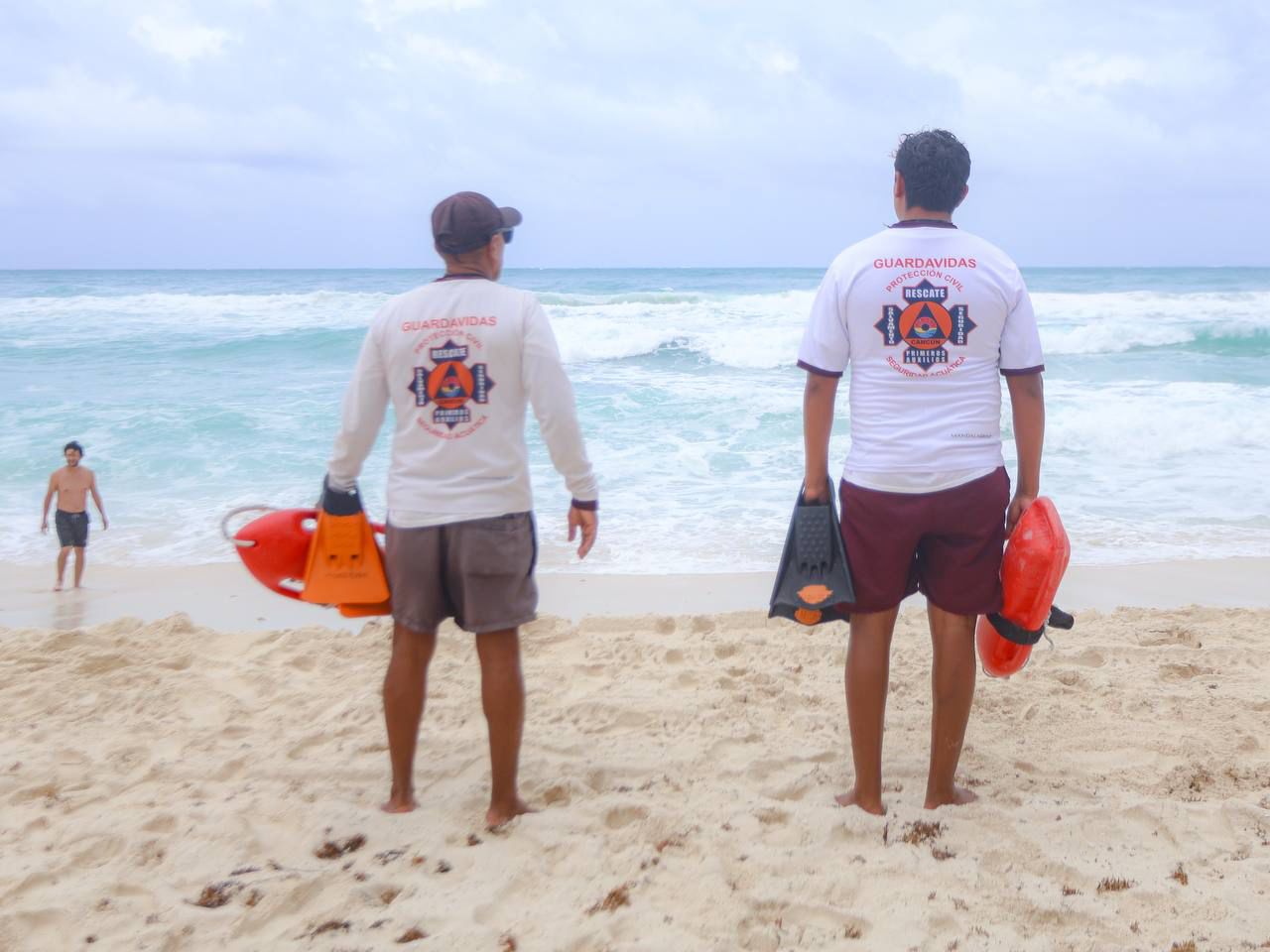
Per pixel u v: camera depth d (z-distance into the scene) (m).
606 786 3.38
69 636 5.13
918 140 2.93
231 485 10.21
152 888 2.71
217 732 3.87
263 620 6.51
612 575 7.27
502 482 2.90
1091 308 26.70
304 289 49.50
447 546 2.91
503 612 2.93
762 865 2.77
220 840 2.95
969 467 2.87
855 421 2.96
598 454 11.11
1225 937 2.45
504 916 2.57
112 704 4.22
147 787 3.39
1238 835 2.98
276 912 2.59
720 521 8.73
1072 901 2.59
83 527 7.41
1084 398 13.55
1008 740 3.71
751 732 3.79
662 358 18.58
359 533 3.04
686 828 2.98
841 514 3.01
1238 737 3.67
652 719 3.94
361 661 4.73
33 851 2.95
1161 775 3.39
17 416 12.97
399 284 55.69
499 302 2.88
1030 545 2.84
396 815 3.12
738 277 67.94
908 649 4.74
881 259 2.87
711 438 11.82
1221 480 9.79
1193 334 20.27
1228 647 4.76
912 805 3.13
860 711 3.04
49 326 23.94
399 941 2.46
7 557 8.25
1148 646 4.87
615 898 2.63
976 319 2.84
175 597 7.07
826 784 3.34
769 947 2.43
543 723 3.95
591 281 57.72
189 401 14.26
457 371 2.86
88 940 2.49
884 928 2.49
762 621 5.29
